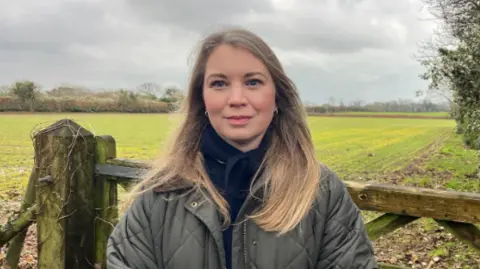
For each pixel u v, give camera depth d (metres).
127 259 1.53
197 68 1.63
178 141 1.66
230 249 1.52
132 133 24.03
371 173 12.27
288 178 1.55
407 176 11.55
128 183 3.10
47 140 3.14
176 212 1.53
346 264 1.49
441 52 9.31
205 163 1.62
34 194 3.39
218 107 1.52
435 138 26.50
